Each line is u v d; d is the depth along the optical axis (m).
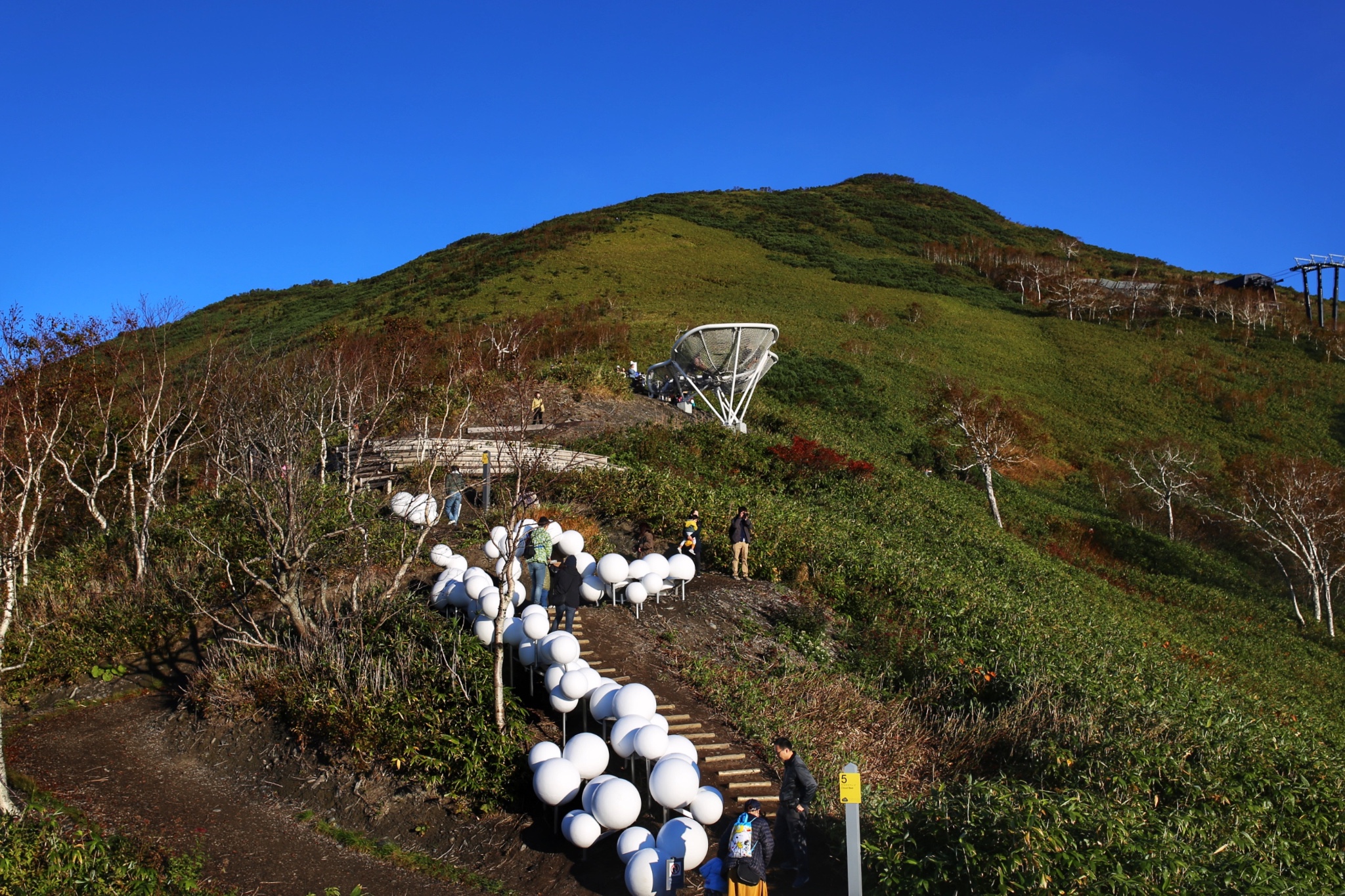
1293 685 21.67
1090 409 51.03
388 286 73.25
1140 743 10.81
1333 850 9.05
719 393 35.12
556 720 9.94
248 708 10.52
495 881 7.74
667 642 13.13
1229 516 38.22
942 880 6.50
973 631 16.05
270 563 13.32
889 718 12.22
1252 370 56.69
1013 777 10.66
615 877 7.61
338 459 22.44
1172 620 26.14
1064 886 6.16
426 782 8.92
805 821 7.50
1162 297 73.25
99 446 17.91
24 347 15.47
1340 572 33.34
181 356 25.86
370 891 7.60
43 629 12.28
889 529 26.33
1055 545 32.94
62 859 6.77
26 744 10.13
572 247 78.25
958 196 117.25
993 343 61.09
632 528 19.73
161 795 9.27
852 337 57.41
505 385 20.72
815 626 14.90
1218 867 6.98
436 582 12.91
